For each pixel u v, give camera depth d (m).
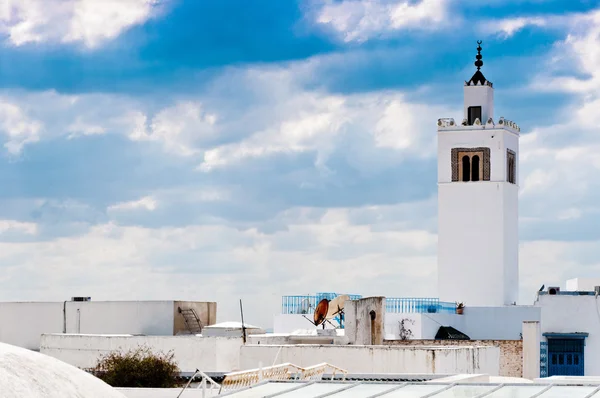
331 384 43.75
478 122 140.38
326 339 85.69
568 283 132.38
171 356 82.00
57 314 99.81
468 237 140.50
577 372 111.81
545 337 112.31
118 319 97.69
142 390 60.91
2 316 100.81
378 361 68.88
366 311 87.31
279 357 69.69
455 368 70.56
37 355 37.16
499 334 114.38
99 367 82.25
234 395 42.25
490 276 139.62
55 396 35.12
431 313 111.94
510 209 141.88
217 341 81.44
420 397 40.59
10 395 34.03
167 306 96.62
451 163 141.38
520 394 40.59
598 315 111.88
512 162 143.75
